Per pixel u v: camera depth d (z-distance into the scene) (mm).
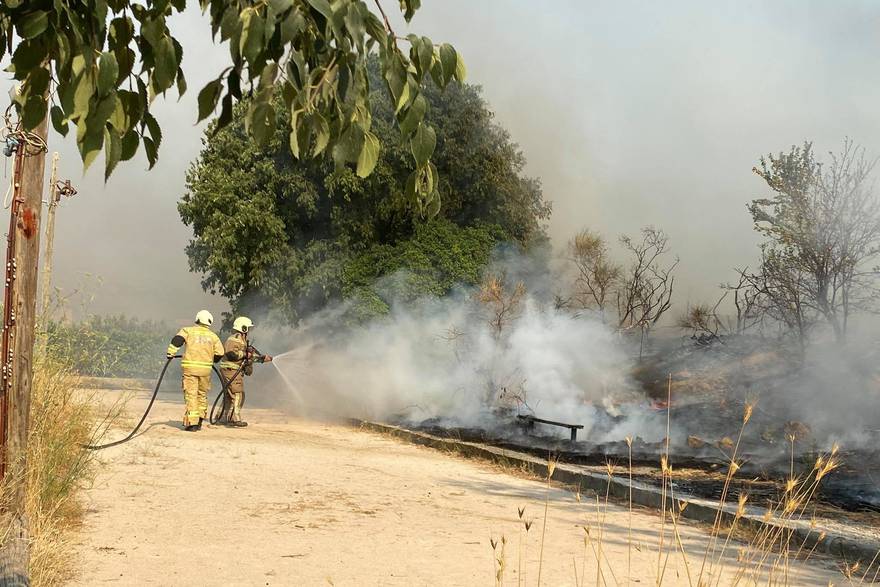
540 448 14008
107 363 9711
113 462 10562
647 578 5930
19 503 6047
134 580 5605
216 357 15320
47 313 9141
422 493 9828
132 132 2490
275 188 23859
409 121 2646
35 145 6355
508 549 6922
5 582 4371
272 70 2404
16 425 6320
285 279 24625
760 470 11492
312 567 6195
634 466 12102
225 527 7496
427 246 23406
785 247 17547
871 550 6777
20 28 2203
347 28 2395
